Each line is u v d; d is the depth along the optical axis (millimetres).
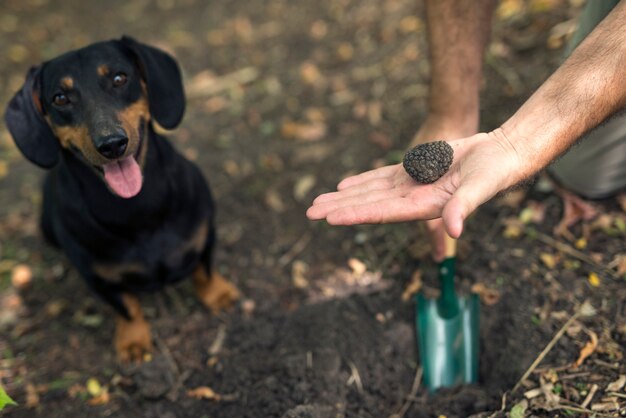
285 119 1464
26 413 964
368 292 1051
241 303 1084
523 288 976
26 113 914
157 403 961
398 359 960
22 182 1420
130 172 878
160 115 952
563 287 963
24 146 918
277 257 1155
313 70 1583
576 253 1010
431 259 1062
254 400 932
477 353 946
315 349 965
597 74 732
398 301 1026
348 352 961
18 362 1040
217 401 949
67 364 1031
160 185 936
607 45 739
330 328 988
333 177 1280
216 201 1286
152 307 1107
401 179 780
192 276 1074
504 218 1091
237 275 1140
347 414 897
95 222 923
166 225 959
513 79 1310
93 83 878
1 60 1871
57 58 904
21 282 1174
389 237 1124
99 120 850
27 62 1862
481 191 686
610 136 984
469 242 1067
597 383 849
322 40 1688
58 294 1152
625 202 1058
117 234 934
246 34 1809
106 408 961
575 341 897
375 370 943
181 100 975
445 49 937
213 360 1005
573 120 732
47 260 1221
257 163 1358
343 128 1393
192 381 986
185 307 1100
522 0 1469
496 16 1457
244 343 1016
